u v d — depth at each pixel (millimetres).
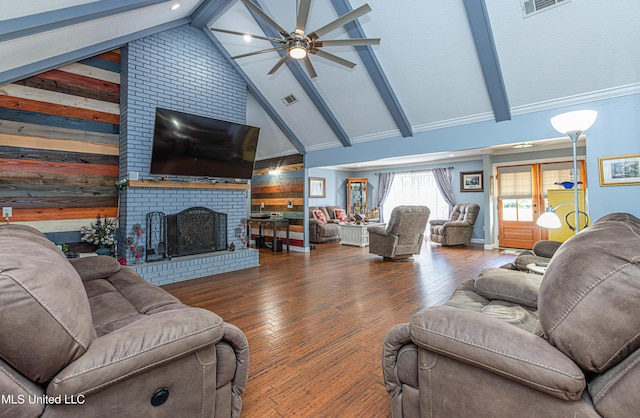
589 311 920
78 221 3873
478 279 2113
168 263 4137
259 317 2939
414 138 4809
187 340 1166
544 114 3670
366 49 3945
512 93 3734
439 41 3586
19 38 2463
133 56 4031
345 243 7723
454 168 8172
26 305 852
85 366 950
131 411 1067
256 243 7309
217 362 1360
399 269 4941
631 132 3141
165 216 4324
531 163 6621
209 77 4863
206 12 4305
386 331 2617
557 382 909
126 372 1015
